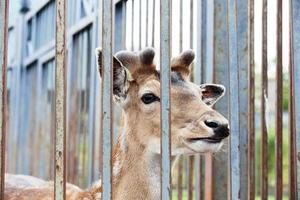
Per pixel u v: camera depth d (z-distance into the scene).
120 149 1.96
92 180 2.80
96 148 2.73
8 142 4.50
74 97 3.15
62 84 1.62
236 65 1.63
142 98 1.93
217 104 2.12
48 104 3.75
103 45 1.63
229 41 1.64
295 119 1.64
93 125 2.82
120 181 1.93
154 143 1.90
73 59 3.17
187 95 1.88
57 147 1.62
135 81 1.96
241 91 2.05
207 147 1.81
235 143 1.62
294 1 1.65
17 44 4.28
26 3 4.15
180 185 2.39
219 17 2.12
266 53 1.88
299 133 1.63
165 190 1.59
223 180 2.09
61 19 1.62
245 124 2.03
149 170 1.91
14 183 2.27
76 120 3.13
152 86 1.92
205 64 2.18
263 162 1.89
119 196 1.92
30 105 4.09
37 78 3.91
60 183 1.61
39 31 3.90
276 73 1.84
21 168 4.12
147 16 2.30
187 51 1.98
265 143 1.89
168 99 1.60
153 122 1.91
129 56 1.97
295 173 1.67
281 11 1.82
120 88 1.96
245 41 2.05
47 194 2.12
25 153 4.10
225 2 2.12
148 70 1.96
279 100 1.84
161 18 1.61
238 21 2.05
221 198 2.09
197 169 2.21
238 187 1.62
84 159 3.05
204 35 2.18
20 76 4.21
